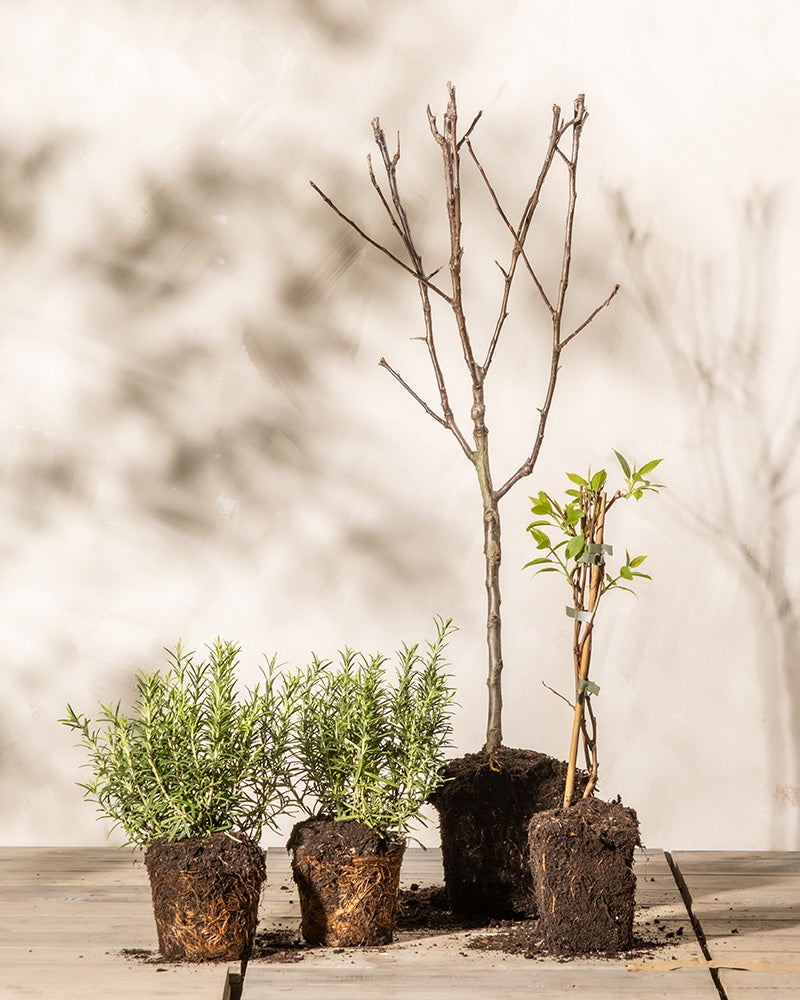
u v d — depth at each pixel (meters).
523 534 2.82
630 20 2.82
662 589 2.81
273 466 2.83
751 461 2.80
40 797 2.81
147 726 2.21
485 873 2.34
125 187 2.84
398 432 2.83
